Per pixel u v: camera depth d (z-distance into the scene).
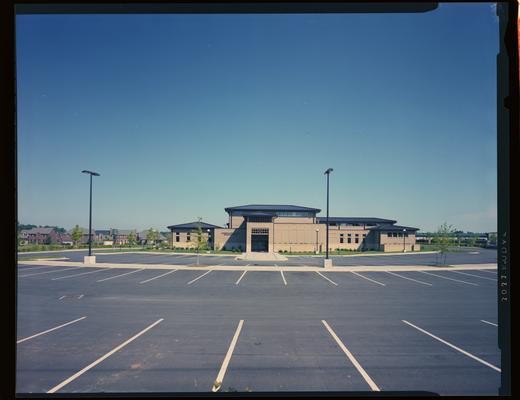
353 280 18.59
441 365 6.67
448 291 15.27
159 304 12.07
